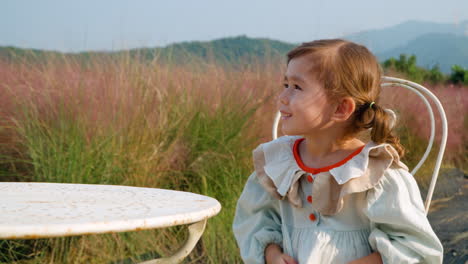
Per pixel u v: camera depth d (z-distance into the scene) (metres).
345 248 1.32
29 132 3.17
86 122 3.34
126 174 3.32
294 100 1.32
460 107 6.96
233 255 2.93
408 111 5.49
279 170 1.44
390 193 1.29
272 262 1.42
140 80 3.86
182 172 3.60
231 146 3.74
